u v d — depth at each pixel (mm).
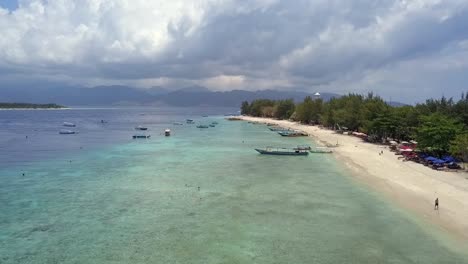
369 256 35562
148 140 136625
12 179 67875
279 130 174750
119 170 76375
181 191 58906
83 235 41000
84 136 152625
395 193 55938
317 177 68625
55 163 85125
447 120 85312
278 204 51562
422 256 35375
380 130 121562
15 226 43594
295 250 37000
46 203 52531
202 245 38312
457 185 59719
